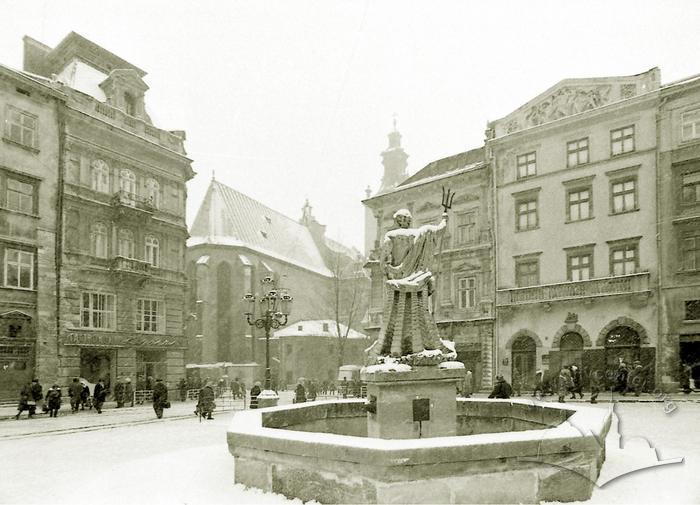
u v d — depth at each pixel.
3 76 29.06
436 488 5.88
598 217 32.06
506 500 6.11
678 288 28.69
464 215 38.88
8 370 27.86
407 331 9.57
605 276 31.48
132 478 8.98
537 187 34.75
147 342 35.81
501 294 35.41
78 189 32.66
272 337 67.50
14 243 28.78
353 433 11.28
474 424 11.07
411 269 9.75
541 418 9.80
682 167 29.34
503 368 34.88
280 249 77.56
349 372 40.09
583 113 32.94
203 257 64.19
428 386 9.00
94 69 38.25
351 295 79.56
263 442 6.97
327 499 6.27
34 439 16.61
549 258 33.84
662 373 28.56
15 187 29.39
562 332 32.50
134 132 37.03
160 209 38.66
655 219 29.89
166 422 21.83
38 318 29.48
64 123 32.16
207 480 8.10
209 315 63.00
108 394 33.03
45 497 8.41
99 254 34.00
